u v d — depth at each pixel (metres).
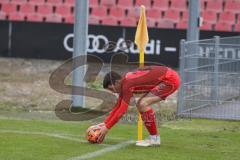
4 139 31.03
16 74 63.50
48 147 29.19
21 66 68.50
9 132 33.56
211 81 43.75
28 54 73.19
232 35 71.44
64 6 81.75
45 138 31.92
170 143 31.98
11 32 73.25
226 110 43.38
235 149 31.12
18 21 73.06
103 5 81.31
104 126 30.30
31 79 60.88
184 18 80.69
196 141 33.25
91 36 71.00
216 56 43.72
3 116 41.03
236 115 43.28
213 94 43.66
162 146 30.81
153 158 27.23
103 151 28.59
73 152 28.09
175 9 80.94
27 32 73.06
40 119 40.09
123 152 28.55
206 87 43.69
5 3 81.81
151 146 30.48
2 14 81.62
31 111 44.12
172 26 80.06
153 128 30.48
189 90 43.56
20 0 81.88
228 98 43.78
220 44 43.78
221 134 36.50
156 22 80.12
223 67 43.75
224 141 33.75
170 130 37.34
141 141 30.92
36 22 72.81
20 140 30.89
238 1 80.69
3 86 56.25
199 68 43.59
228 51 43.84
